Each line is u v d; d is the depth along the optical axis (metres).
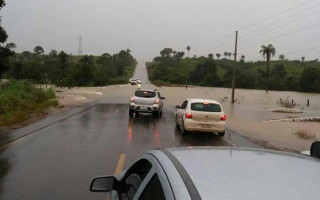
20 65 104.50
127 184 3.74
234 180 2.31
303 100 71.38
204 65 172.00
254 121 26.98
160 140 15.25
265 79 155.62
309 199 2.04
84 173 9.32
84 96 49.72
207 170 2.50
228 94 78.06
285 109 43.09
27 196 7.44
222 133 17.27
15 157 11.09
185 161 2.73
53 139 14.55
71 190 7.87
